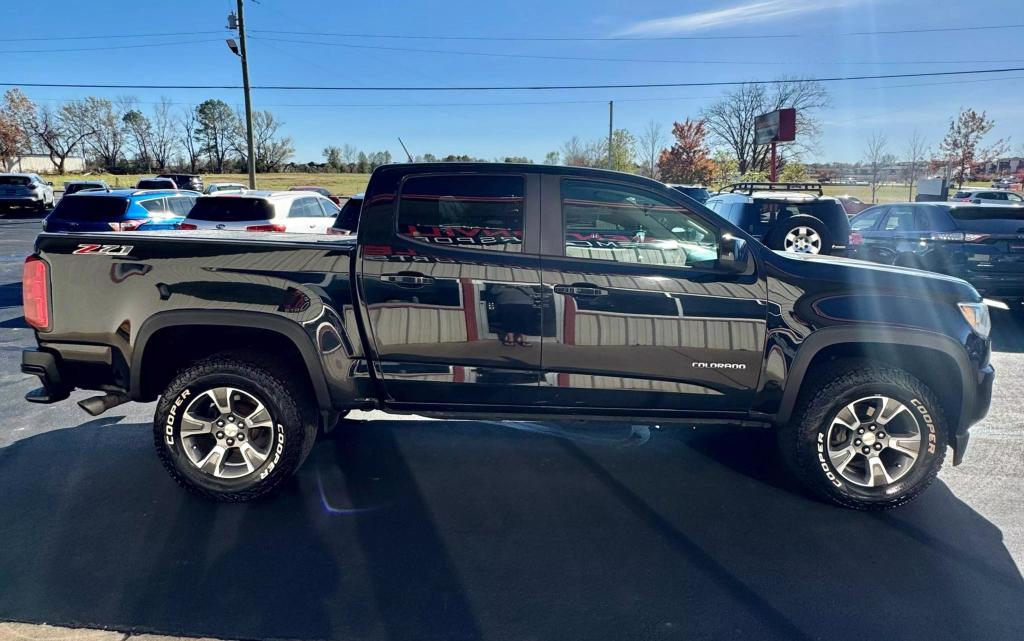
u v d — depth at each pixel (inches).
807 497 154.6
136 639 103.4
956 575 122.6
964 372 144.1
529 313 142.4
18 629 105.5
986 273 343.3
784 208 417.4
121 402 149.4
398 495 154.0
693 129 1953.7
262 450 147.7
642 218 144.7
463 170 143.9
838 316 142.2
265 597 114.7
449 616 110.0
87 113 3292.3
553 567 124.7
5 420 203.2
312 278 143.6
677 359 143.6
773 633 106.0
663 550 130.9
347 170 3631.9
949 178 1657.2
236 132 3560.5
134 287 144.0
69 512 144.5
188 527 138.5
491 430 196.1
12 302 407.2
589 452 180.5
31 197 1187.9
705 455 179.0
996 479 165.0
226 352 148.8
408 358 145.5
